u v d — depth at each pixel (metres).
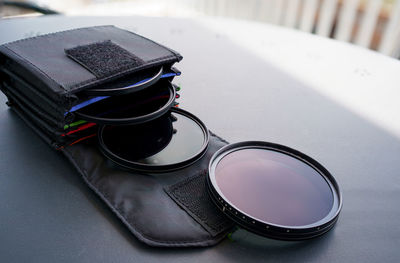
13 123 0.35
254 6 0.92
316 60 0.54
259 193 0.28
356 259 0.26
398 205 0.30
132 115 0.31
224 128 0.37
